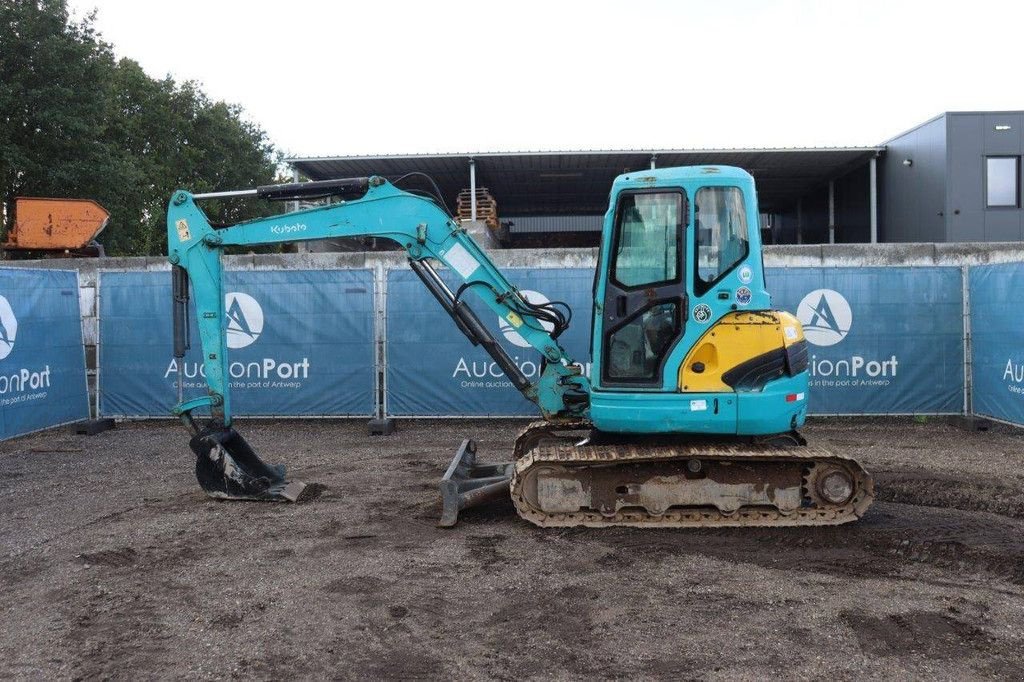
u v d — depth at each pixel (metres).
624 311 5.95
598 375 6.00
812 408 10.43
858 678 3.58
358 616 4.34
